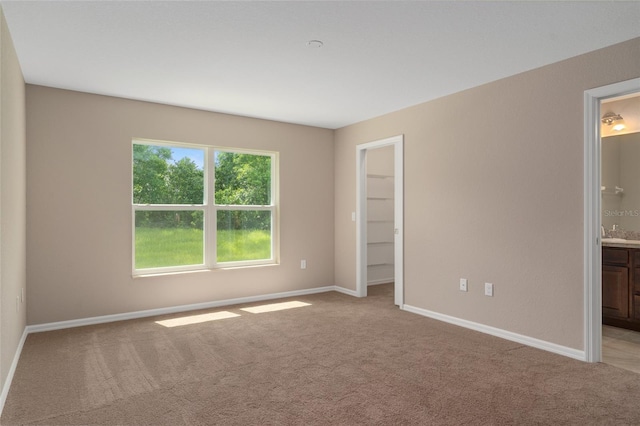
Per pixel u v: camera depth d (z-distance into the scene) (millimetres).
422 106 4449
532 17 2502
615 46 2887
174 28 2666
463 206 3990
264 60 3221
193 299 4691
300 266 5559
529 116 3432
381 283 6539
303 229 5590
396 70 3445
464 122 3990
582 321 3074
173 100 4379
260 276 5199
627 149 4453
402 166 4699
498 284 3674
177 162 4738
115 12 2449
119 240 4246
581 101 3076
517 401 2400
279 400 2412
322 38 2816
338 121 5375
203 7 2389
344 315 4426
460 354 3203
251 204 5273
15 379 2713
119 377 2752
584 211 3051
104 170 4168
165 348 3340
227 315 4422
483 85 3811
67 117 3979
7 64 2576
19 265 3238
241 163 5203
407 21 2564
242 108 4707
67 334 3717
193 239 4820
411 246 4590
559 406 2340
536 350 3299
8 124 2625
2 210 2381
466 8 2398
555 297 3244
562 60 3201
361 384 2639
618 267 3963
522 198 3484
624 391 2539
